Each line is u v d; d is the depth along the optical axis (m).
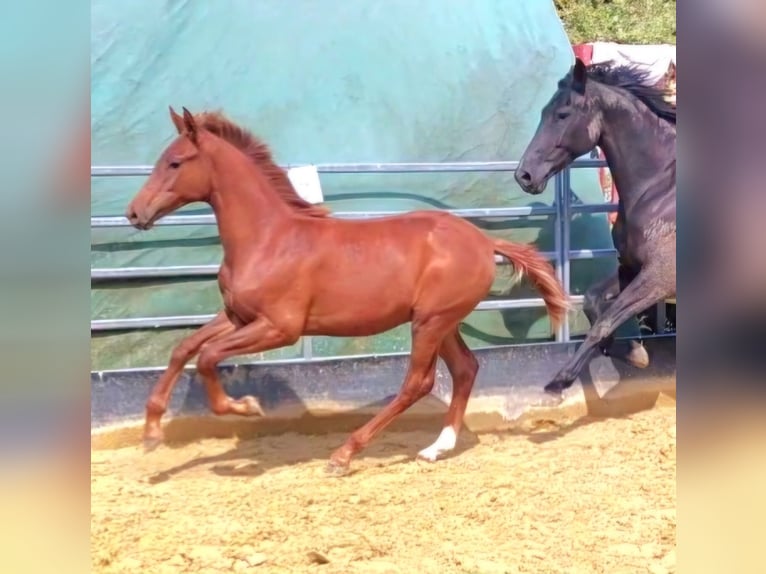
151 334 5.59
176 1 6.33
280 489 4.61
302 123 6.21
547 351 6.08
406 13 6.79
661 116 5.85
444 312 4.82
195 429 5.46
